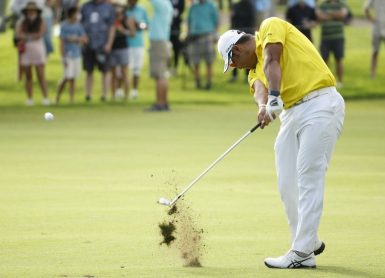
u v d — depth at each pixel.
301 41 23.02
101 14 74.06
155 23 69.56
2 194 34.97
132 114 68.56
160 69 70.38
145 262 24.08
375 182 37.84
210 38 83.19
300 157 22.67
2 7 94.69
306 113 22.64
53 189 36.06
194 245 24.19
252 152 47.44
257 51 23.50
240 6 82.25
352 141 52.53
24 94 80.69
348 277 22.12
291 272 22.77
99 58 75.06
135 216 30.55
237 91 84.00
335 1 82.75
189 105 75.62
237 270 23.02
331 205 32.69
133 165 42.62
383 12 84.88
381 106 75.12
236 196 34.53
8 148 49.09
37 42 73.50
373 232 28.02
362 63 91.56
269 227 28.88
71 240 26.91
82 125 61.25
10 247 25.97
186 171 40.75
